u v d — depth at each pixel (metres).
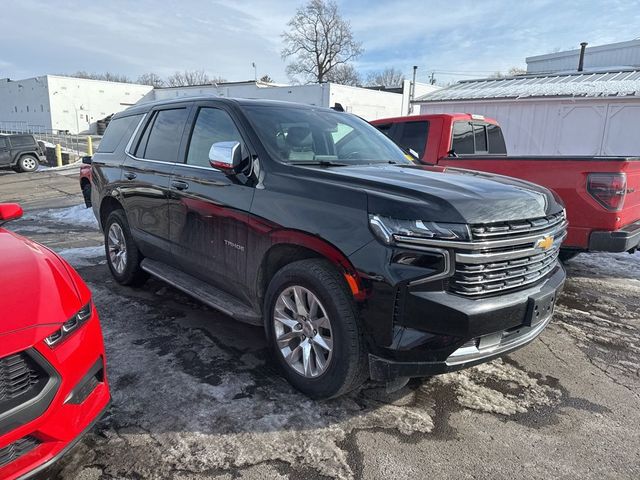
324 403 2.84
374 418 2.71
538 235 2.67
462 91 16.39
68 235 7.89
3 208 2.90
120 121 5.19
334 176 2.87
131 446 2.42
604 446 2.53
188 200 3.70
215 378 3.09
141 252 4.63
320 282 2.67
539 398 2.99
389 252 2.39
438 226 2.36
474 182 2.92
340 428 2.61
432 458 2.39
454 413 2.80
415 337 2.40
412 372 2.45
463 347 2.48
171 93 48.94
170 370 3.18
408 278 2.36
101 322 3.97
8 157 19.45
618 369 3.41
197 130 3.89
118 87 50.00
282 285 2.93
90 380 2.22
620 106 12.80
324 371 2.73
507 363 3.46
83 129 48.19
